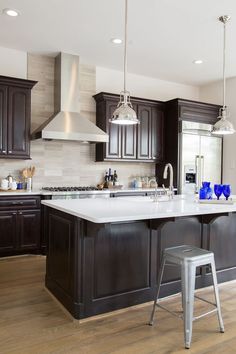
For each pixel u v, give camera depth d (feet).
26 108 14.21
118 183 17.58
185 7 10.72
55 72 15.79
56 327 7.72
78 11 11.08
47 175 15.98
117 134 16.71
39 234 13.91
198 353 6.72
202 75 18.63
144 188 17.52
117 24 12.09
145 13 11.13
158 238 9.25
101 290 8.30
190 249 7.90
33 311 8.57
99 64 16.94
